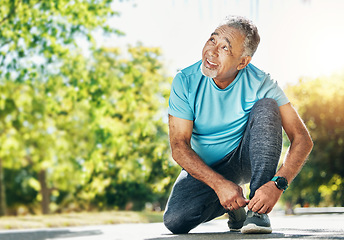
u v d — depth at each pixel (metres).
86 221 5.98
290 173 2.07
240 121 2.27
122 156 12.27
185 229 2.36
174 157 2.22
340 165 16.80
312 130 16.67
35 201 25.09
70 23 11.00
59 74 12.35
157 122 12.41
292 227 2.74
